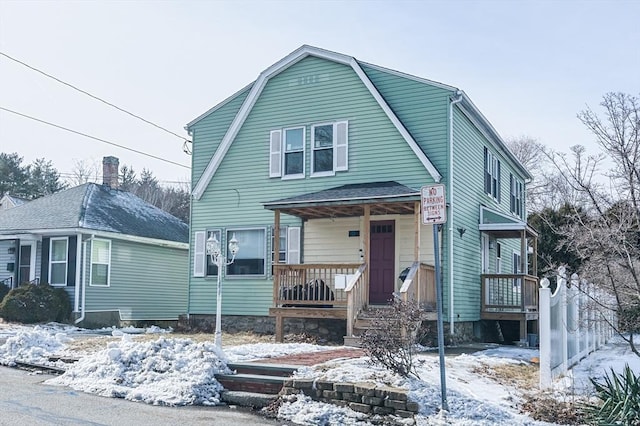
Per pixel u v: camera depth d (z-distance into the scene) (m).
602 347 16.25
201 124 21.31
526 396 8.94
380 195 15.32
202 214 20.27
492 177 21.67
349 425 8.01
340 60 18.36
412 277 14.50
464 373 10.11
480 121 19.41
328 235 18.20
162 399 9.19
